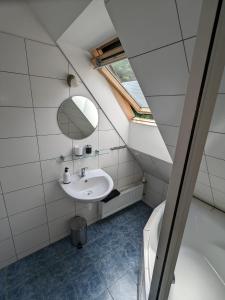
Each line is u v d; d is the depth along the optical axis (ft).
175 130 4.18
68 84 5.11
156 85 3.45
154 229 5.18
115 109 6.45
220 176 4.47
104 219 7.99
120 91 6.18
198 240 5.90
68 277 5.43
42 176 5.50
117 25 2.88
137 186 8.53
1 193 4.90
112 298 4.92
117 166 7.61
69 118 5.51
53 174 5.72
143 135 6.51
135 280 5.41
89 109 5.87
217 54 1.10
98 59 5.08
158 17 2.35
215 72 1.14
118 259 6.07
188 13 2.08
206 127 1.25
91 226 7.54
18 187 5.14
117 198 7.82
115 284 5.28
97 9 3.04
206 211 5.86
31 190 5.42
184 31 2.28
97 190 6.20
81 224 6.50
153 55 2.92
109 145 6.89
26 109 4.63
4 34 3.86
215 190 5.25
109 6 2.68
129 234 7.18
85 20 3.43
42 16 4.02
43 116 4.97
